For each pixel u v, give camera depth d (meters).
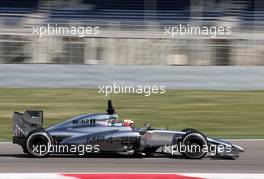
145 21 102.19
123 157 37.28
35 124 36.88
